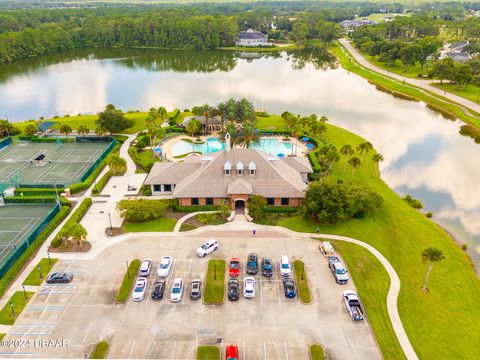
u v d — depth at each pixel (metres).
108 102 167.50
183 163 89.19
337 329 52.62
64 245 69.69
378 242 70.81
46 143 122.81
